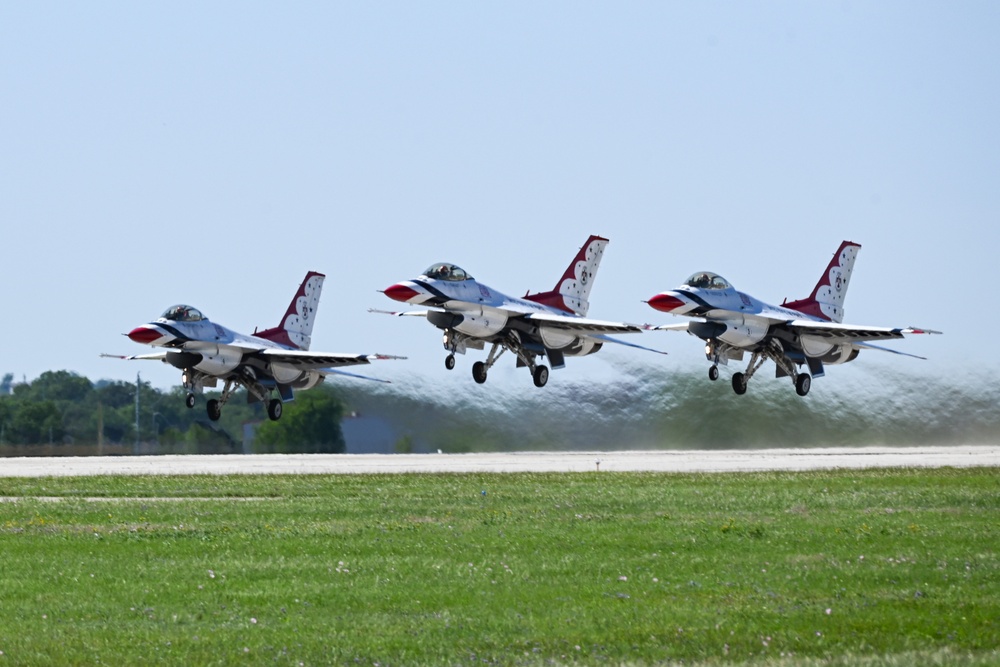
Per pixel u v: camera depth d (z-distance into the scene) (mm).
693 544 75562
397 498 105312
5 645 50531
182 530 82500
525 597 59812
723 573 65812
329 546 75500
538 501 101688
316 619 55312
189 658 48688
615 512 93688
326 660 48469
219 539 78688
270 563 69250
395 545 75750
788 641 51156
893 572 65500
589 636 51969
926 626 53469
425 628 53562
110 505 100938
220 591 61438
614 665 47906
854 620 54562
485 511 94188
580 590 61469
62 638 51812
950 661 47438
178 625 54312
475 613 56375
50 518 91500
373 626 53938
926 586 62125
